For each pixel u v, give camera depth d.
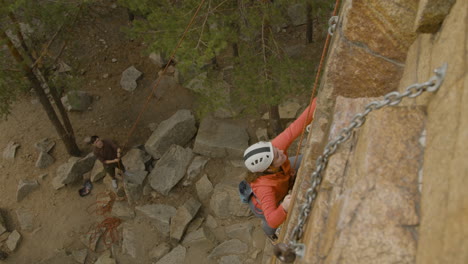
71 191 11.19
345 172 1.74
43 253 10.21
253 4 7.68
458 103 1.31
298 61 7.91
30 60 8.63
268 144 3.39
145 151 11.64
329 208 1.69
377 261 1.33
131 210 10.68
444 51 1.59
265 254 9.29
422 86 1.47
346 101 2.05
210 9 7.11
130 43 14.47
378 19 2.15
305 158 2.60
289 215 2.79
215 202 10.27
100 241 10.39
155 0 7.54
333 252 1.41
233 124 11.47
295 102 11.61
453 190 1.17
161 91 13.09
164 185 10.77
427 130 1.51
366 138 1.60
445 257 1.11
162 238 10.22
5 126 12.43
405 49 2.19
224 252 9.59
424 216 1.33
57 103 10.65
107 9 14.67
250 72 7.80
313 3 7.41
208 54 6.43
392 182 1.45
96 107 12.98
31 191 11.14
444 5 1.65
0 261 10.09
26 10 7.75
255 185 3.47
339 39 2.37
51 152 11.90
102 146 9.76
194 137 11.77
